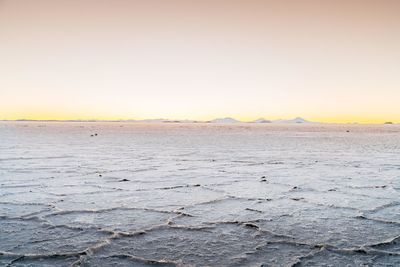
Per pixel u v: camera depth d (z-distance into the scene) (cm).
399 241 252
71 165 704
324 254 227
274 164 738
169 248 237
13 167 664
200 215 320
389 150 1190
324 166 704
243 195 411
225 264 212
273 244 245
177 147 1314
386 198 396
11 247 236
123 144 1504
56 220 301
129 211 333
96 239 254
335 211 336
